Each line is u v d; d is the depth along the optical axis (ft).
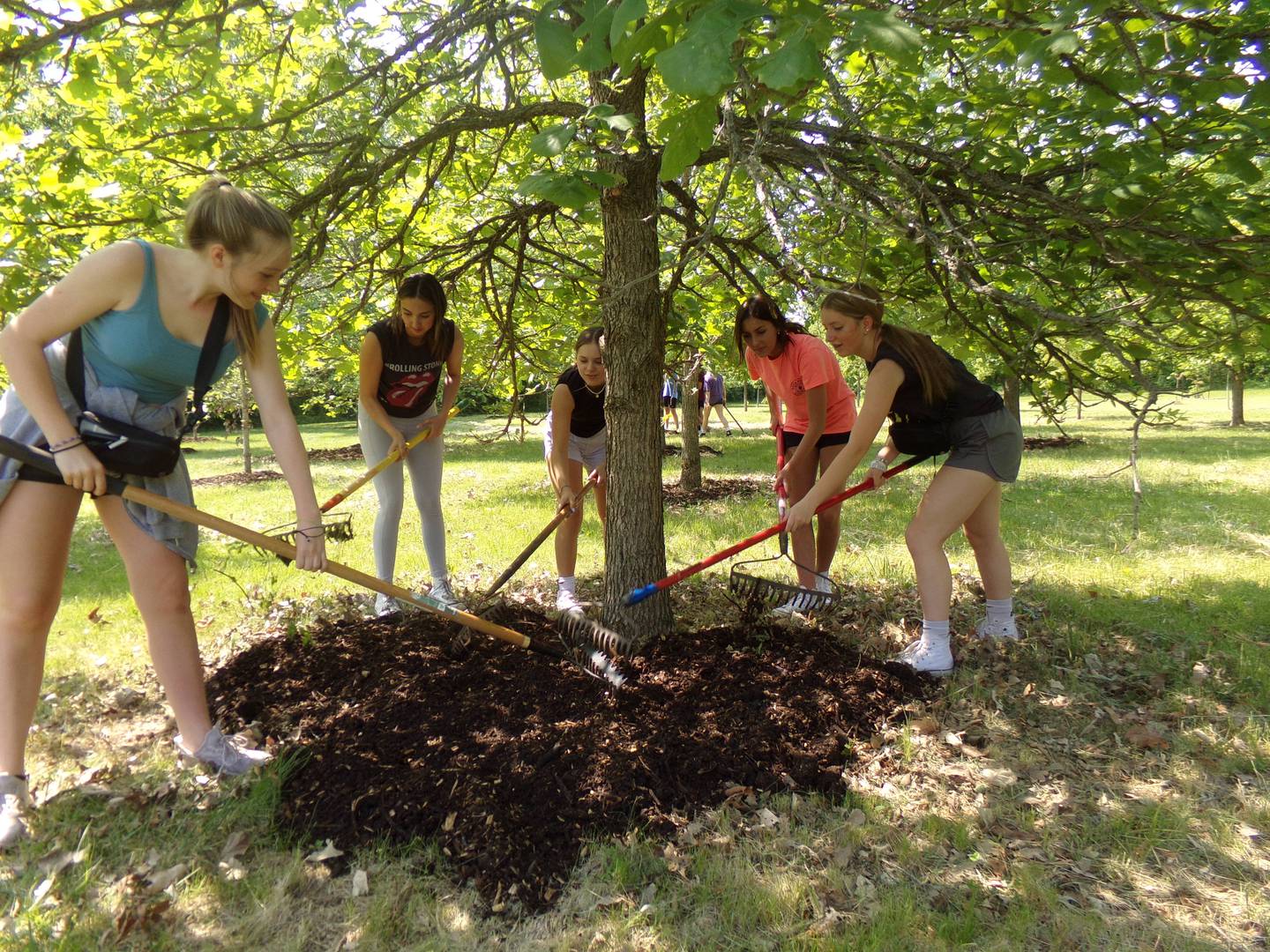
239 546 20.99
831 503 12.92
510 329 15.75
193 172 11.16
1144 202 8.91
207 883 7.43
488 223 14.08
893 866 7.68
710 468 37.06
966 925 6.82
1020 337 12.35
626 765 8.76
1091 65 8.91
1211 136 8.83
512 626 12.56
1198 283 9.04
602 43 6.29
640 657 11.39
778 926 6.91
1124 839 8.02
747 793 8.62
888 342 11.26
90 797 8.61
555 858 7.70
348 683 10.68
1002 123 10.61
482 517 24.50
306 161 12.44
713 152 11.46
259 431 76.64
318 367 15.80
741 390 114.83
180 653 8.96
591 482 14.70
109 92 10.63
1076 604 14.58
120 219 10.82
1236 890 7.33
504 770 8.66
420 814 8.13
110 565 19.65
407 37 12.01
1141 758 9.47
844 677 10.78
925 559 11.43
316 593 16.42
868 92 11.76
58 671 12.31
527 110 11.78
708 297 17.02
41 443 7.85
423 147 11.85
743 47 6.71
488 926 7.00
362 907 7.19
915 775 9.07
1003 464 11.32
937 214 10.96
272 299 14.66
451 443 53.72
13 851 7.85
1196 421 62.13
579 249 16.46
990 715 10.37
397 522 13.70
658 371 12.27
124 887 7.38
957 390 11.34
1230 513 23.06
